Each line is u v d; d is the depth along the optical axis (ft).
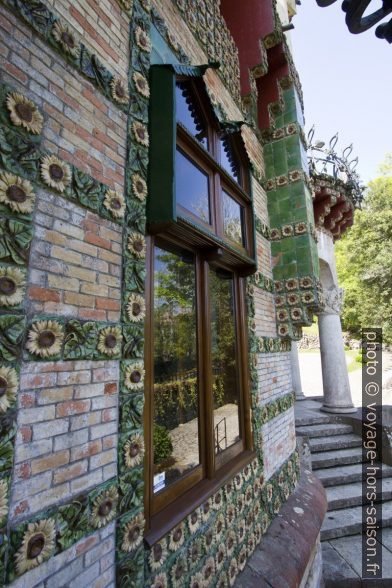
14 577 3.82
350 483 19.92
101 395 5.34
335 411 26.40
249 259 11.23
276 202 16.24
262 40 14.65
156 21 8.80
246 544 9.50
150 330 7.21
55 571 4.32
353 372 53.88
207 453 8.66
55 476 4.49
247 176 12.15
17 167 4.46
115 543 5.24
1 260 4.14
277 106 16.72
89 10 6.20
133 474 5.68
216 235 9.00
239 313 11.76
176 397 7.95
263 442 12.16
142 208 6.66
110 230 5.91
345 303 62.44
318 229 27.94
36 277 4.57
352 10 5.22
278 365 14.87
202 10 11.93
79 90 5.69
